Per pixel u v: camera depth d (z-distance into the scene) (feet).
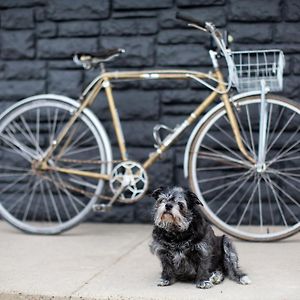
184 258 10.96
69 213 15.15
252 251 12.77
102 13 15.02
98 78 13.85
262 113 13.26
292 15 14.55
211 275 11.12
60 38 15.21
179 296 10.61
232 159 13.67
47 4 15.20
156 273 11.64
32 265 12.04
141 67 14.98
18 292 10.84
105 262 12.20
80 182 14.16
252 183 14.66
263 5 14.58
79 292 10.80
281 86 13.05
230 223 14.76
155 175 14.90
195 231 10.91
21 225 14.12
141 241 13.53
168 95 14.87
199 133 13.62
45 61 15.28
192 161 13.62
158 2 14.84
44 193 15.20
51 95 14.08
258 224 14.69
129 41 14.98
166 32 14.87
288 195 14.23
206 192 14.58
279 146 14.60
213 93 13.52
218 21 14.73
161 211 10.78
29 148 15.14
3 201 15.31
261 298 10.50
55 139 14.33
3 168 15.30
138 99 14.97
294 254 12.55
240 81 13.25
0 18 15.37
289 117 14.55
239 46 14.66
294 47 14.55
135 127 14.98
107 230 14.44
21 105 14.23
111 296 10.65
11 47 15.33
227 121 14.69
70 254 12.67
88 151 15.06
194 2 14.76
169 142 13.62
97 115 15.07
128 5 14.90
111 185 13.60
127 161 13.51
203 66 14.80
